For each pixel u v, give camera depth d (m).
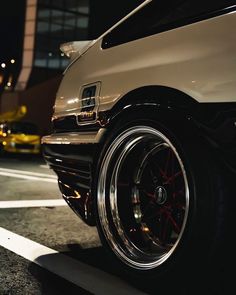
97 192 2.26
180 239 1.74
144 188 2.24
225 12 1.78
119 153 2.19
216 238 1.67
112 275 2.18
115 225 2.19
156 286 1.97
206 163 1.72
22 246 2.73
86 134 2.46
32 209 4.15
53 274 2.19
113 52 2.39
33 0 35.31
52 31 36.06
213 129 1.67
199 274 1.73
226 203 1.69
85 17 37.78
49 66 35.78
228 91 1.64
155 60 2.03
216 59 1.72
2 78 36.66
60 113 2.85
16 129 15.27
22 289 1.96
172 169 2.05
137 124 2.02
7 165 10.59
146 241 2.18
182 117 1.80
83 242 2.88
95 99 2.40
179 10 2.02
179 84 1.84
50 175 8.01
